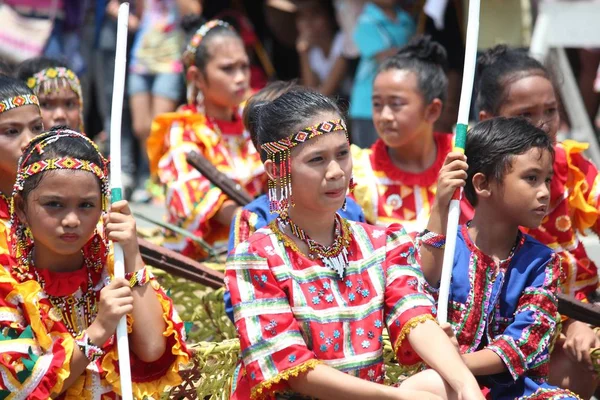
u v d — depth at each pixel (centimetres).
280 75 1522
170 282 811
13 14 1338
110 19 1483
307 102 588
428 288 646
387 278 604
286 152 585
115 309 566
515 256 656
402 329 589
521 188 643
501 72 814
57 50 1361
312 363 568
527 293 643
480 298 646
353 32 1341
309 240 596
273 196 602
